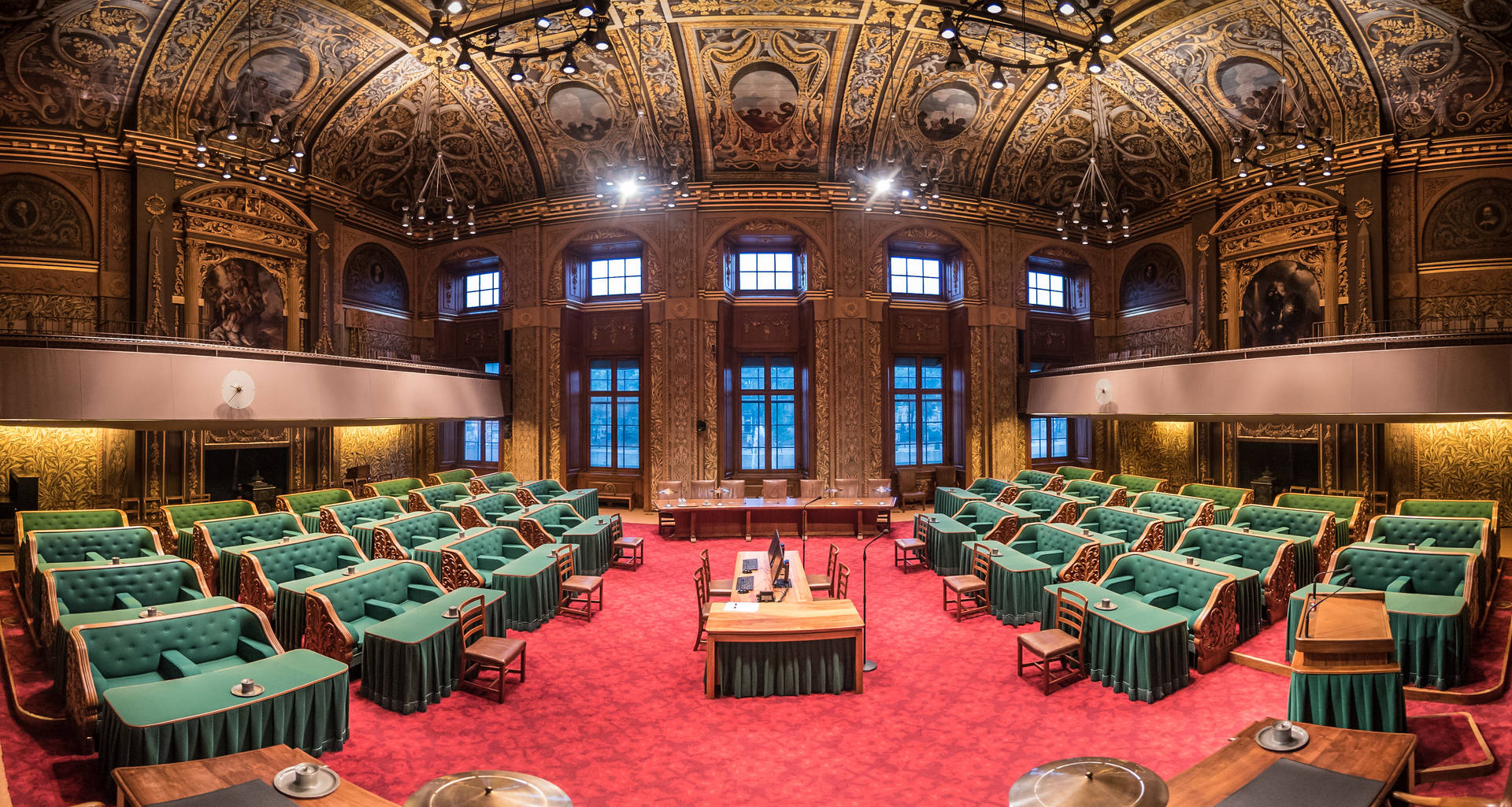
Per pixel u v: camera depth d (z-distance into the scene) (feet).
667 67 44.42
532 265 53.31
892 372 53.31
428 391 45.80
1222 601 21.16
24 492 37.22
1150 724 17.49
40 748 15.76
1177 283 52.85
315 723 15.72
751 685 19.47
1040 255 56.34
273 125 37.58
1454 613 18.31
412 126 49.19
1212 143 49.11
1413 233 41.63
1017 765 15.67
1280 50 41.27
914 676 20.83
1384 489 42.45
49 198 38.50
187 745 13.71
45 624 20.36
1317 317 44.86
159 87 39.68
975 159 52.65
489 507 38.14
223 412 34.45
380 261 53.36
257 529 29.19
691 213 50.75
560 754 16.29
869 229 51.34
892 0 38.40
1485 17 35.60
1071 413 50.37
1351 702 15.72
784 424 53.42
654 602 28.63
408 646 18.34
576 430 54.49
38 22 34.73
